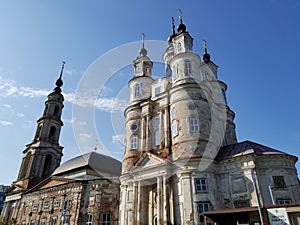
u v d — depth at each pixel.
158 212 25.33
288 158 25.75
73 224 37.38
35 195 48.62
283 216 16.05
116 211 36.31
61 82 68.56
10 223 44.47
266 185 24.23
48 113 62.06
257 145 28.14
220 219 19.75
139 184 28.80
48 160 58.97
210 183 25.12
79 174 45.34
